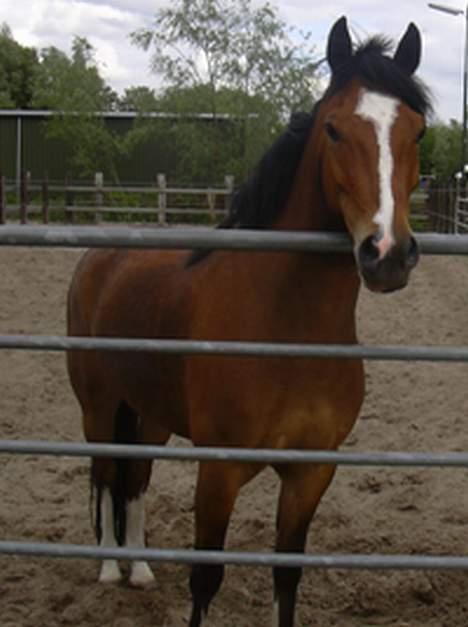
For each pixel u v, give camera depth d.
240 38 25.95
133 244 2.29
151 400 3.68
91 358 4.11
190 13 26.05
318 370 2.92
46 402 6.76
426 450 5.70
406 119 2.56
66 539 4.43
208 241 2.30
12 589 3.85
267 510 4.85
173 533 4.49
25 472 5.35
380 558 2.44
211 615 3.66
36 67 31.22
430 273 13.70
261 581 4.00
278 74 25.88
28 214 22.67
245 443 2.99
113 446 2.42
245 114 26.02
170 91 26.81
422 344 8.62
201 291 3.26
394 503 4.92
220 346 2.35
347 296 2.96
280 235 2.33
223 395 2.96
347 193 2.56
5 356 8.00
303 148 3.05
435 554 4.28
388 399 6.78
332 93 2.78
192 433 3.18
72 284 4.52
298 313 2.94
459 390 6.96
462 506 4.87
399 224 2.38
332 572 4.05
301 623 3.64
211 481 3.03
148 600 3.81
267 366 2.89
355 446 5.80
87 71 30.38
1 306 10.09
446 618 3.75
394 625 3.58
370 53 2.72
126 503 4.11
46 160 31.12
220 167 26.84
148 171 29.69
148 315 3.61
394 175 2.47
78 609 3.66
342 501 4.95
